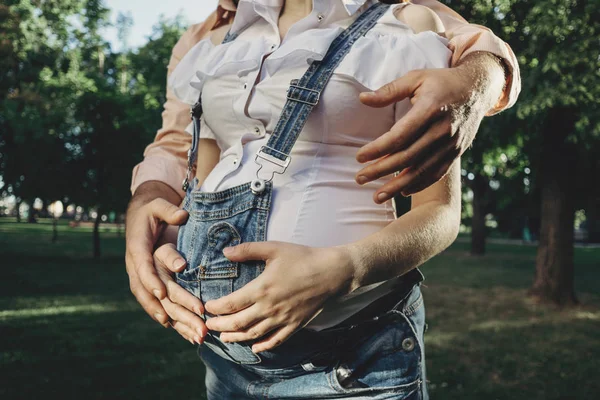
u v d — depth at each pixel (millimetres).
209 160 1338
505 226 45625
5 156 15867
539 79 7750
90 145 16453
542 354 6148
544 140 9844
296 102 1024
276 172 1034
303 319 894
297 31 1104
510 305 9617
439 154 880
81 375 5051
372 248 929
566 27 7246
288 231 1013
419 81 881
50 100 14914
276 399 1159
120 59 24688
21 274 13273
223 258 1000
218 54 1197
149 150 1460
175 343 6402
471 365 5648
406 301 1150
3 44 13805
